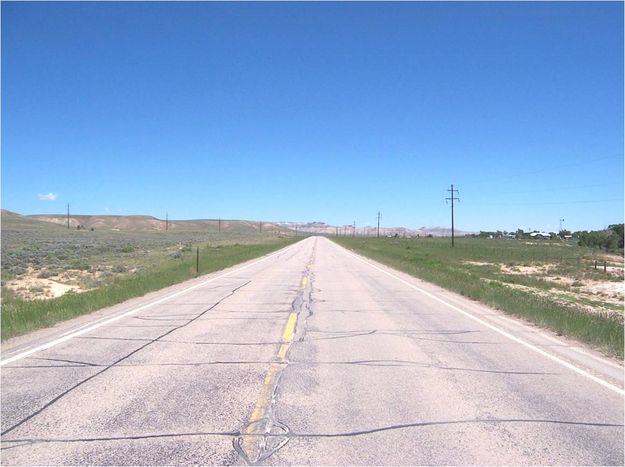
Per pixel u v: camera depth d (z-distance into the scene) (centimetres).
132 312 1462
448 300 1797
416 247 8344
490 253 6341
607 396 703
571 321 1214
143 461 493
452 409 643
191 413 624
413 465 488
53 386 731
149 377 780
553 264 4591
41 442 538
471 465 488
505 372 825
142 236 12612
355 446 529
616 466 488
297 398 684
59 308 1398
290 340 1071
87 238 9988
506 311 1531
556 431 573
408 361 895
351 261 4300
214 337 1098
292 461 494
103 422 593
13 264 3591
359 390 721
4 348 984
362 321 1327
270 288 2155
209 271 3055
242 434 560
